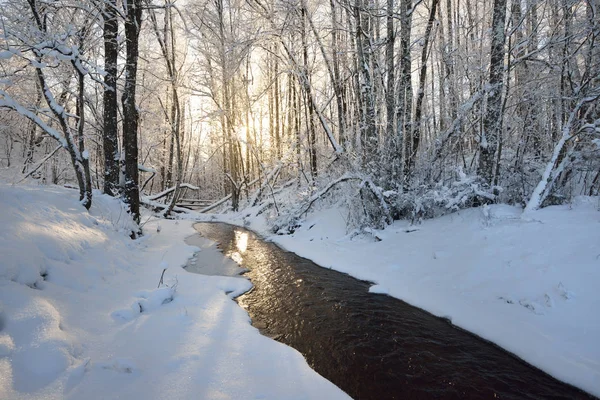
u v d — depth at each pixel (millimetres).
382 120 11383
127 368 3062
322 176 12961
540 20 7812
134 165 9523
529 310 4336
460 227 7219
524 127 8773
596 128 5844
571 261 4582
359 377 3605
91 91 12602
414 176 9406
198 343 3879
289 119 21797
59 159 14281
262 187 18688
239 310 5184
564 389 3285
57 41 5707
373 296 5984
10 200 5121
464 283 5434
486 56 8781
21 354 2773
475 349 4098
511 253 5453
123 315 4207
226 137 19438
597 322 3709
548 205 6609
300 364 3713
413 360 3918
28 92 9258
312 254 9086
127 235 8289
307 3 11703
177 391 2896
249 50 13109
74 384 2738
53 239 4875
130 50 9211
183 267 7770
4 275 3525
